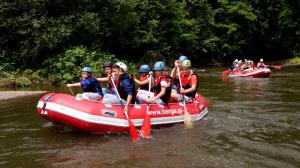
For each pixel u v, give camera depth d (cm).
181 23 2745
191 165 508
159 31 2561
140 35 2414
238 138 644
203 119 795
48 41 1706
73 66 1723
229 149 580
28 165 516
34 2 1741
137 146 598
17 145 611
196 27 2905
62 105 645
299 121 771
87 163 517
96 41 2019
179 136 658
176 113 746
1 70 1639
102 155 552
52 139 644
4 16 1720
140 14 2364
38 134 680
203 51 2945
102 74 1797
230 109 907
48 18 1780
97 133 665
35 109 941
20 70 1720
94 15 1911
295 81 1602
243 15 3266
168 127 723
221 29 3209
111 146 598
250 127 723
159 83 739
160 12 2603
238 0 3391
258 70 1845
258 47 3738
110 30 2166
